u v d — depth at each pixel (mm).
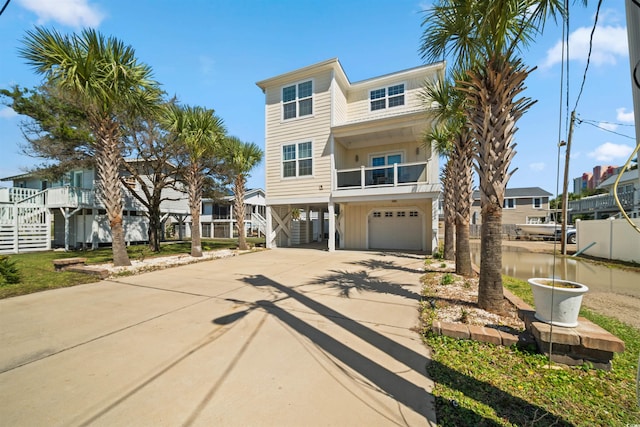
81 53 6344
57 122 10523
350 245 13898
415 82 12195
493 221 3820
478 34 3977
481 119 3896
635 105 1445
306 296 4875
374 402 2016
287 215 14844
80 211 14781
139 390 2178
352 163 13820
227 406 1980
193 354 2768
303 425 1788
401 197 10781
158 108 8352
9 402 2039
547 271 8203
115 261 7441
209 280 6238
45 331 3367
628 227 9539
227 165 12891
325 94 12148
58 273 6832
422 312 3936
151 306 4344
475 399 2037
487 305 3822
